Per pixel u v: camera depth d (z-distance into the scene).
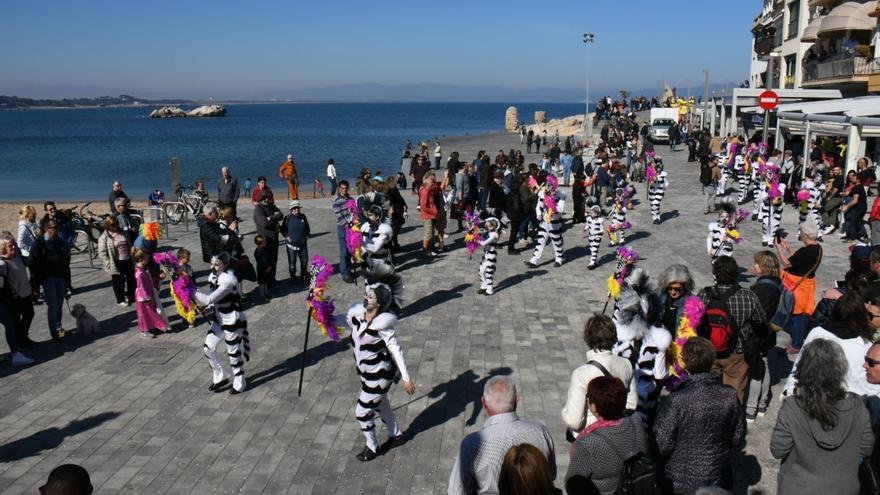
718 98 43.56
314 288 8.11
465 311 11.62
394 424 7.16
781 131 30.28
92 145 92.56
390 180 15.52
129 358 9.83
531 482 3.71
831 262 14.22
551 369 9.05
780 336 9.96
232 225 12.60
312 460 6.93
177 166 22.19
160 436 7.46
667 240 16.89
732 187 25.36
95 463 6.93
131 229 13.92
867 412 4.42
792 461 4.57
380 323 6.70
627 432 4.52
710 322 6.32
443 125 161.62
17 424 7.80
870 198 21.55
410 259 15.51
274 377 9.05
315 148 79.75
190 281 10.70
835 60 31.94
